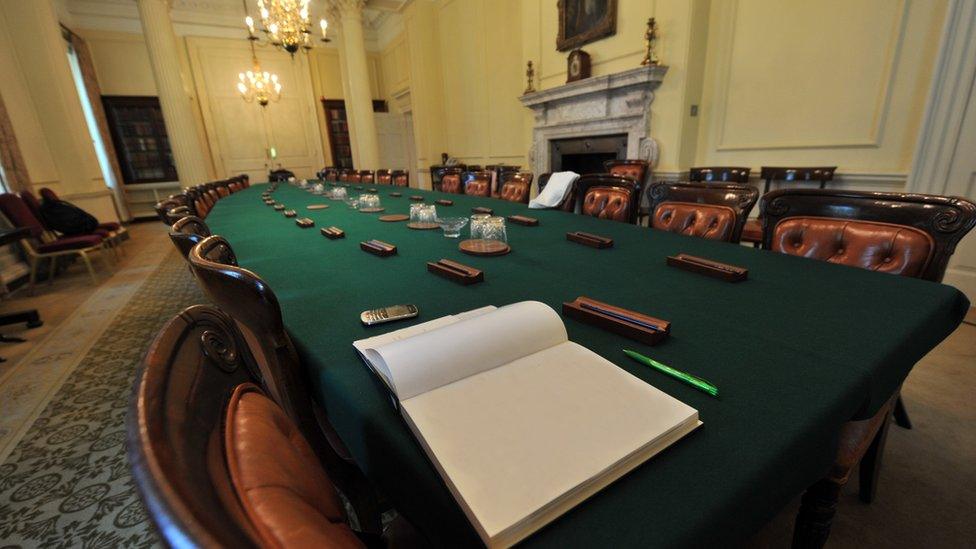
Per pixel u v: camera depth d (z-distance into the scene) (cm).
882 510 104
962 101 208
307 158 832
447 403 40
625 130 384
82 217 368
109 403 169
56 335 238
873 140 253
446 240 139
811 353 57
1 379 189
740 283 87
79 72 605
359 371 55
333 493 39
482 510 29
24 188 368
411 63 645
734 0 310
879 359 55
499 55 532
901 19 233
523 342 49
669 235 135
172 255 440
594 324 67
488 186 306
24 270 350
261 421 34
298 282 97
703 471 36
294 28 401
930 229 92
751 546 97
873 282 85
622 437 36
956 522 100
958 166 214
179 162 547
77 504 118
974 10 199
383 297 85
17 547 106
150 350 32
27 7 396
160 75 518
